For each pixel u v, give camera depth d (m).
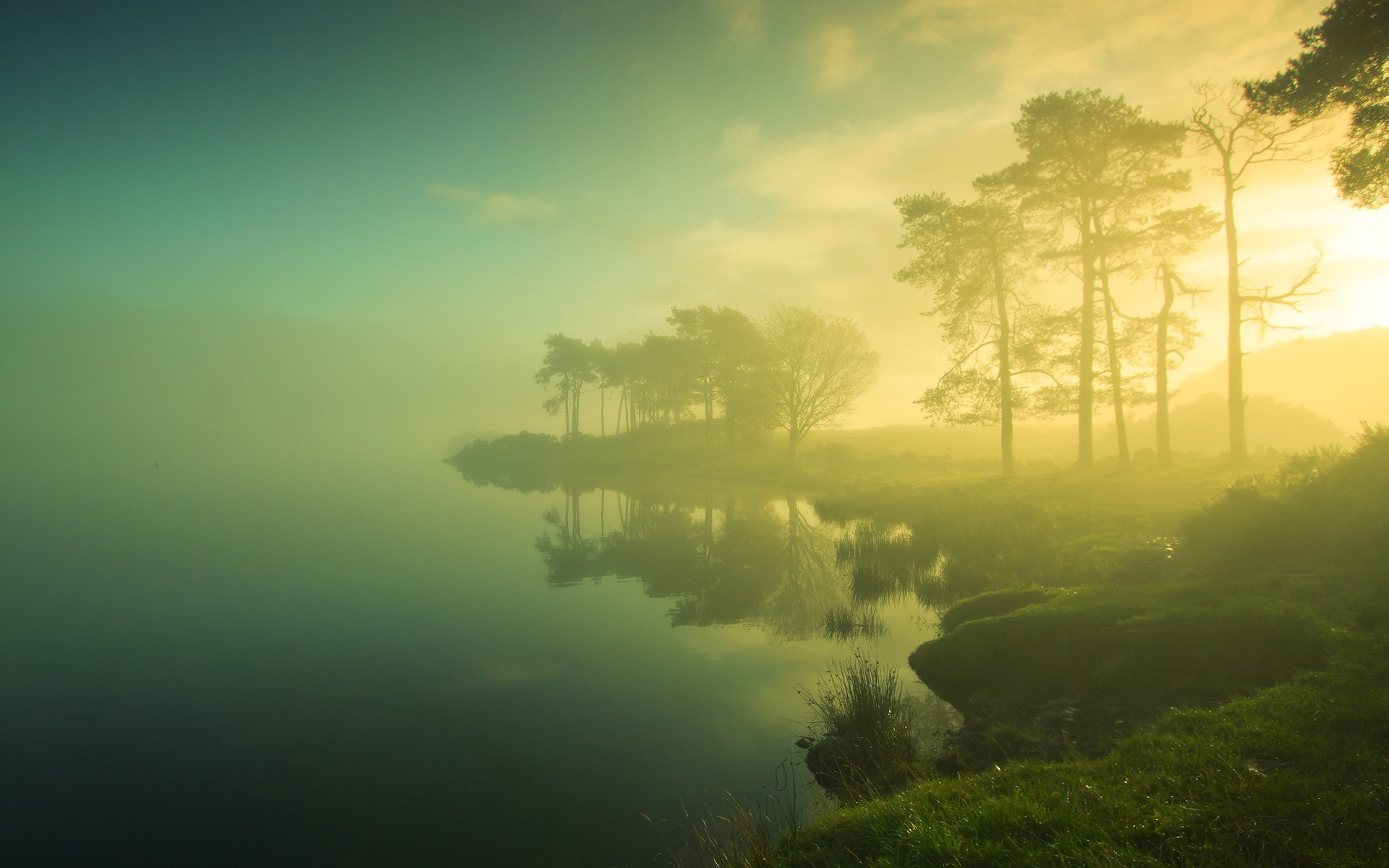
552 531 33.59
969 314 37.44
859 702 10.09
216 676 13.82
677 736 10.70
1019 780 6.26
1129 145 30.72
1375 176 19.05
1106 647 10.96
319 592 20.98
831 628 16.19
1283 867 4.53
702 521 35.91
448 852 7.76
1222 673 9.49
